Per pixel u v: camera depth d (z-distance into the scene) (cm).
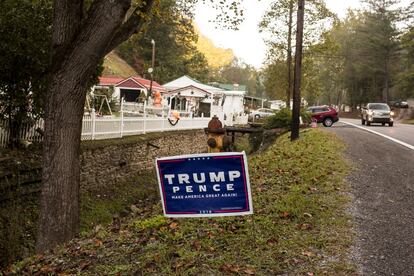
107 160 1652
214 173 533
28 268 639
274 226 640
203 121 3173
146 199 1669
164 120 2469
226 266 500
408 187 917
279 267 502
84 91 840
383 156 1339
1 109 1274
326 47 3072
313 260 521
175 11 1474
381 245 576
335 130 2394
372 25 6881
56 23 824
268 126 2997
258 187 916
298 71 1880
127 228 719
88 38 795
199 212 544
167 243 594
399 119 6644
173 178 548
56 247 757
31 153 1329
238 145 3359
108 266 545
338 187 895
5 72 1227
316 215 695
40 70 1243
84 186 1487
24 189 1195
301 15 1891
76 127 841
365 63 7094
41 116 1373
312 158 1243
